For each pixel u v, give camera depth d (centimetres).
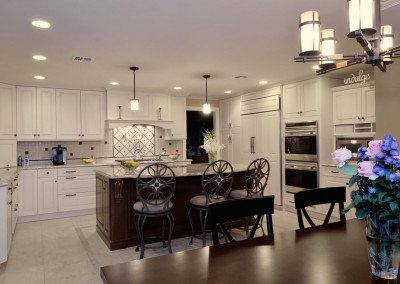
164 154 698
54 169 526
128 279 120
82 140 598
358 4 149
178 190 398
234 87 595
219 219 180
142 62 402
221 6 242
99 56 373
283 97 563
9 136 509
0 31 287
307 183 513
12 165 512
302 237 172
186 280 119
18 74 459
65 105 570
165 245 370
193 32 297
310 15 169
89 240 400
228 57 385
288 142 553
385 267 114
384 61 196
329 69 205
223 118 734
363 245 158
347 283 115
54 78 491
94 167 559
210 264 135
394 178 107
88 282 282
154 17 261
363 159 121
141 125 675
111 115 596
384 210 112
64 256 345
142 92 627
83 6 239
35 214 509
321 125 493
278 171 570
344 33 302
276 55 378
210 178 378
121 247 366
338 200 227
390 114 306
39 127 546
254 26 283
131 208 372
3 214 309
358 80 459
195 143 952
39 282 282
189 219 390
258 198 193
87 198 552
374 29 150
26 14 251
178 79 514
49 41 317
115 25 277
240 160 674
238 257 143
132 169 429
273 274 124
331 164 485
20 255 348
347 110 477
